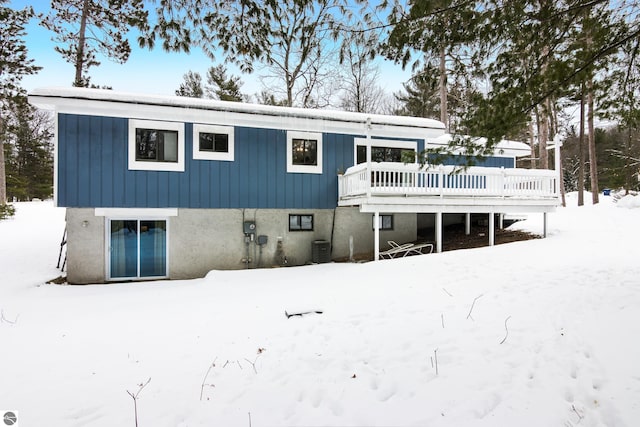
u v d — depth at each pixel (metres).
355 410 2.98
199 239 10.40
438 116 25.94
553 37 4.20
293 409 3.06
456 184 11.70
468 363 3.59
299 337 4.55
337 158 11.68
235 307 6.16
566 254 8.46
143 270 9.88
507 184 11.49
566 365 3.39
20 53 16.88
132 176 9.53
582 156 18.67
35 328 5.28
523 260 8.06
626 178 24.34
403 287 6.61
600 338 3.78
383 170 10.15
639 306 4.52
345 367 3.70
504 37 4.12
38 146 35.19
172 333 4.94
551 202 11.67
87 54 16.45
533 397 2.98
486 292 5.86
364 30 4.40
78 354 4.29
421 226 14.38
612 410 2.72
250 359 4.00
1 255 11.61
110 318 5.76
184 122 10.02
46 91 8.35
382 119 11.33
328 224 11.84
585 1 3.87
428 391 3.18
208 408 3.10
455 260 8.53
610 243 9.57
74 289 8.39
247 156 10.66
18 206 22.16
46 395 3.36
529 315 4.66
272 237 11.17
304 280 8.34
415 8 3.84
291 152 11.15
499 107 4.49
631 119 5.01
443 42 4.28
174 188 9.94
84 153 9.11
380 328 4.64
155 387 3.47
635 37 4.02
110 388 3.47
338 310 5.52
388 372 3.54
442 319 4.79
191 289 8.08
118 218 9.66
